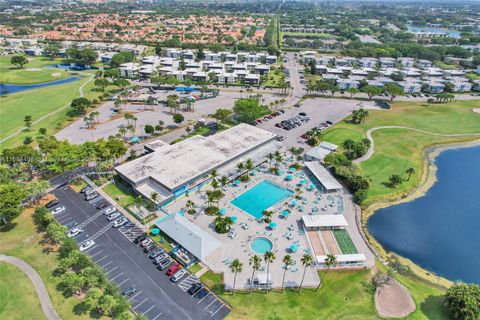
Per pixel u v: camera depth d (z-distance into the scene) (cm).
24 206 13200
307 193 14825
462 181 17012
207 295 9650
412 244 12725
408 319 9325
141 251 11219
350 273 10775
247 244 11650
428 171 17750
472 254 12431
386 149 19250
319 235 12419
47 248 11138
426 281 11019
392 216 14150
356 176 15238
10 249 11031
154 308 9175
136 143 18700
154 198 12725
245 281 10169
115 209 13162
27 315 8769
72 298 9294
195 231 11581
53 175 15488
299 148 18400
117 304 8588
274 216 13225
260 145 17800
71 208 13250
